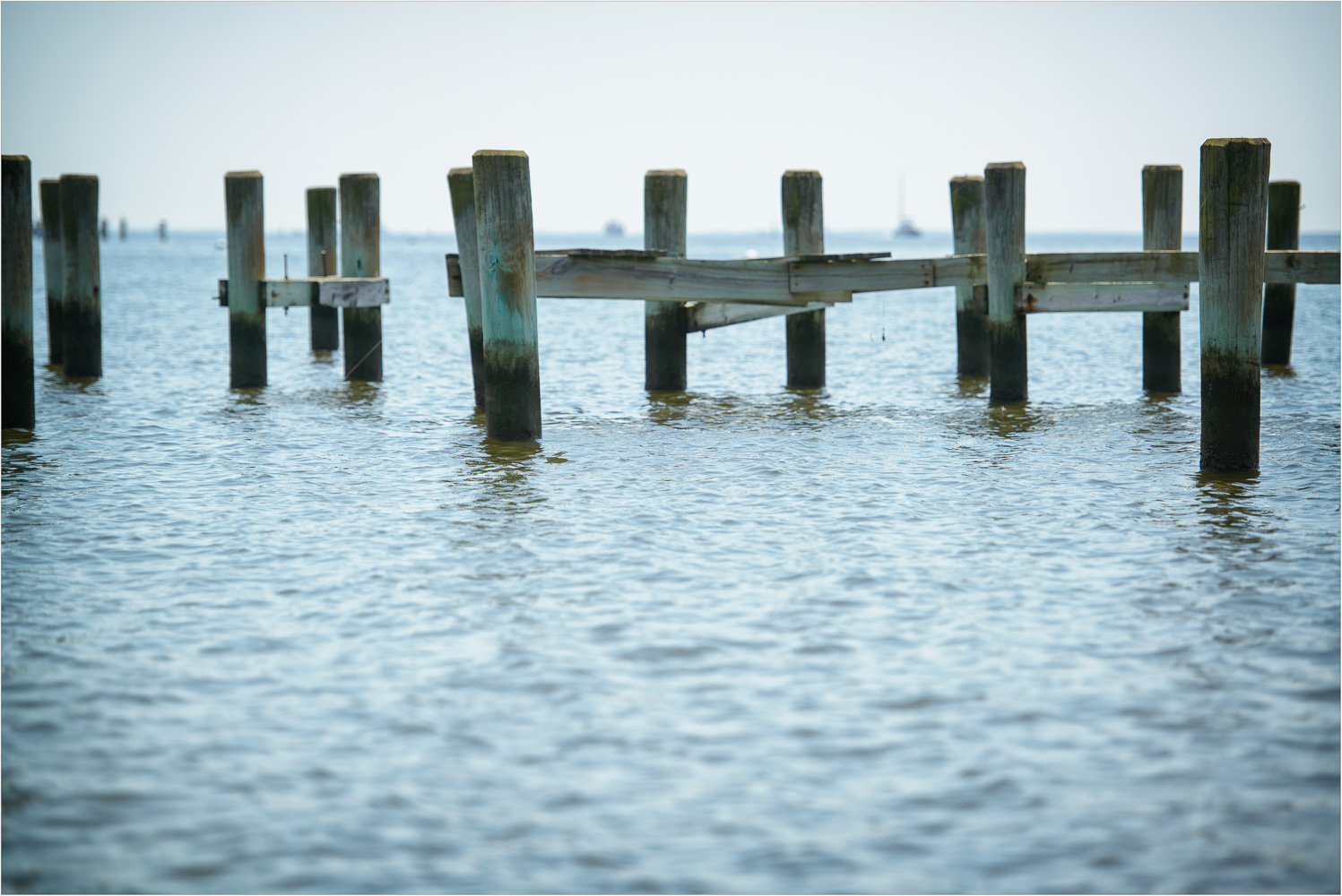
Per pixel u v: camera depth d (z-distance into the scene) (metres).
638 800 7.29
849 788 7.42
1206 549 12.27
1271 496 14.55
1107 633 9.91
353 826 7.02
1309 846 6.78
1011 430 19.38
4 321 19.16
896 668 9.19
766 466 16.42
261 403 22.55
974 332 26.36
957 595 10.85
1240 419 15.77
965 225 23.89
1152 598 10.76
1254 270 15.39
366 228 25.36
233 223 23.92
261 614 10.45
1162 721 8.27
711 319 24.03
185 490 15.08
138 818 7.10
